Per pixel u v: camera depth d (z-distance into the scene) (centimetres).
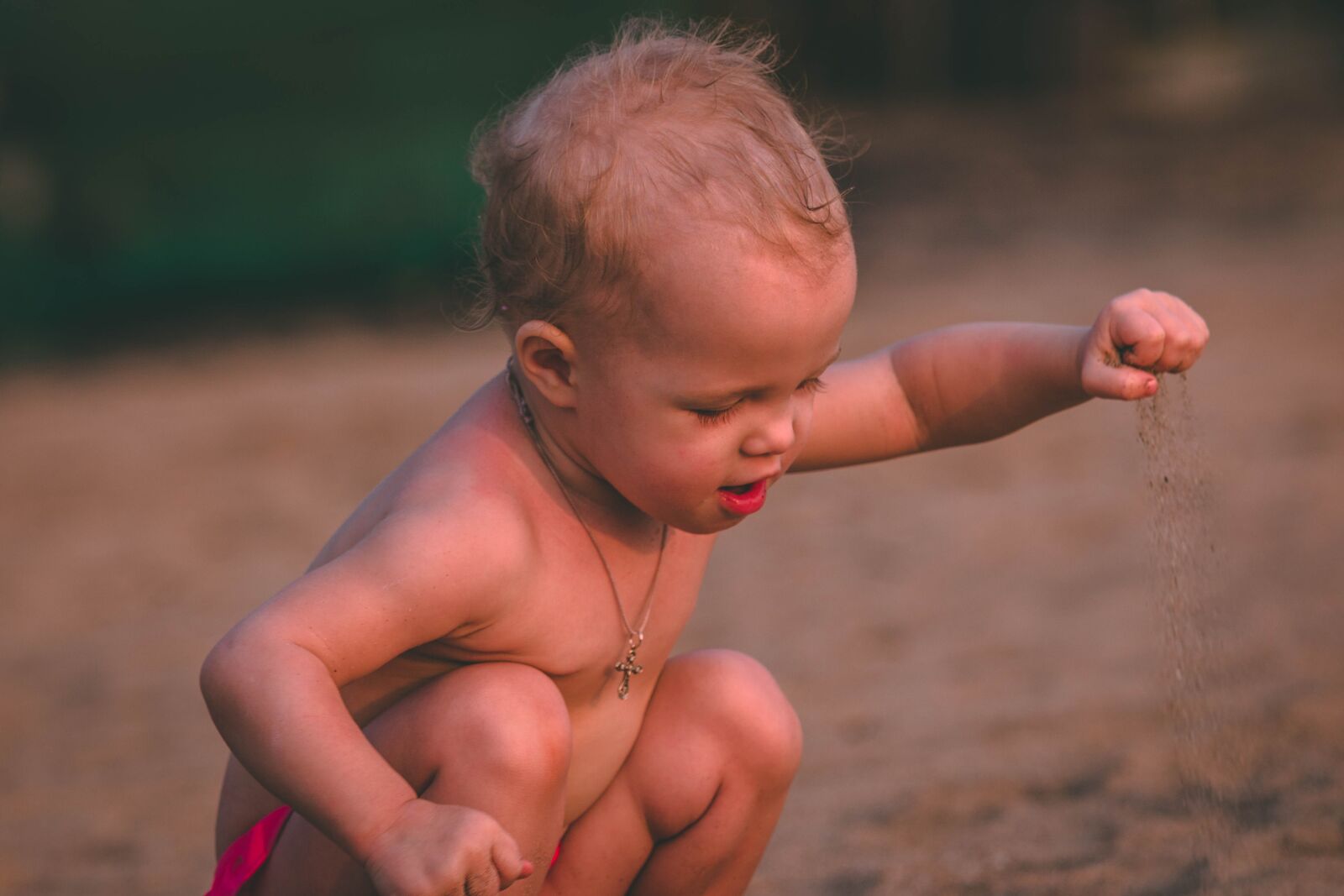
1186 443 234
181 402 973
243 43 1268
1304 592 411
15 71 1238
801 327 161
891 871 261
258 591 578
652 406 165
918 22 2338
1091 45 2305
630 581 188
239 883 184
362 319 1250
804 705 384
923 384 214
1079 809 282
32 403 1018
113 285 1295
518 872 151
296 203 1320
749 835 198
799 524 594
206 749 409
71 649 520
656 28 203
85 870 317
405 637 168
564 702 175
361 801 154
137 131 1276
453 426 188
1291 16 2423
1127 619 430
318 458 791
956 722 353
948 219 1463
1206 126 1858
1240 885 237
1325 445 602
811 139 176
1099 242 1293
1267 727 312
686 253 158
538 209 168
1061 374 200
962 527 562
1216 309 952
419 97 1313
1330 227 1245
